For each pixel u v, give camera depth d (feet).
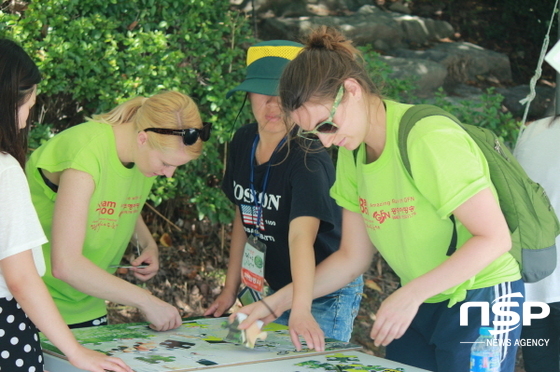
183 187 16.92
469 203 6.61
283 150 9.43
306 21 25.39
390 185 7.41
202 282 17.54
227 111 16.61
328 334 10.10
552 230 7.64
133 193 9.39
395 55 26.16
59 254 8.23
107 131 8.87
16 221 6.41
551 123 10.29
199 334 8.54
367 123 7.11
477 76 27.02
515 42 30.42
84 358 6.72
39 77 6.89
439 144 6.73
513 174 7.36
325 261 8.78
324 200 9.09
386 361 7.37
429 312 7.88
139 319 16.55
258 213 9.82
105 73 15.98
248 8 25.90
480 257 6.54
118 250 9.83
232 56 16.62
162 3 16.70
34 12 15.76
